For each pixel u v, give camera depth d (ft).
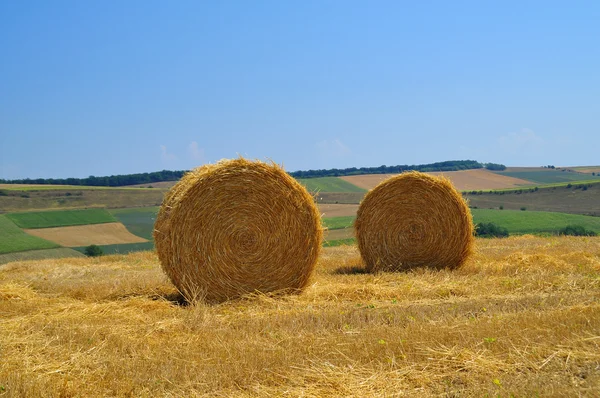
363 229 52.42
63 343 26.89
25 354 24.97
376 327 28.45
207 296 39.29
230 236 39.47
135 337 28.45
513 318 28.73
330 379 21.81
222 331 29.07
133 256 69.46
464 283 41.29
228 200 39.42
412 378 21.83
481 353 23.79
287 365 23.04
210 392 21.01
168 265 39.40
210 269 39.27
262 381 21.77
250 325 30.19
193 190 39.11
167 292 41.70
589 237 80.79
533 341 24.73
